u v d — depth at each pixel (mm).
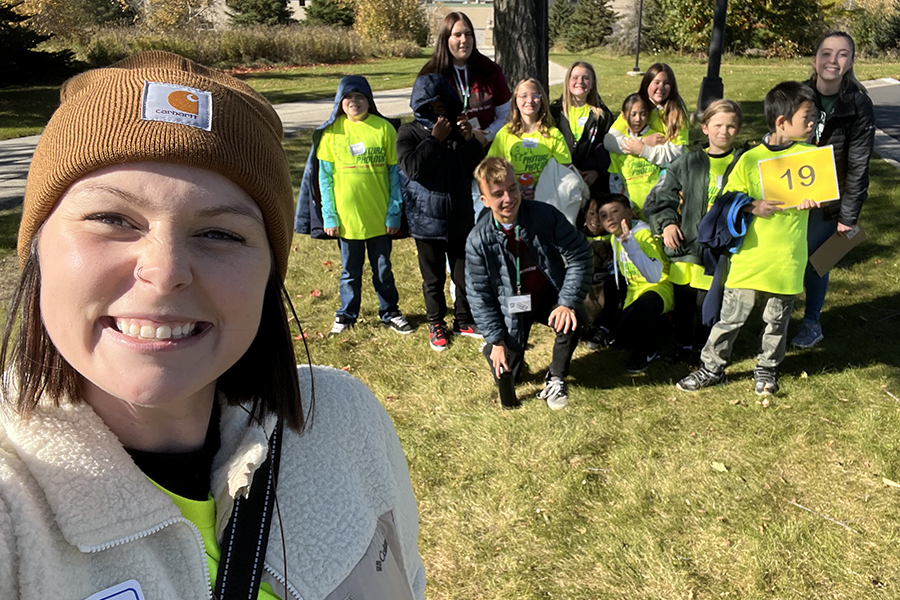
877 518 3086
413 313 5289
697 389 4160
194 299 699
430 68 5137
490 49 41250
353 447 1001
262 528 858
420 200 4555
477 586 2812
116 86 698
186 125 685
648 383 4262
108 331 678
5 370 738
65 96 729
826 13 25625
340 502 941
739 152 3945
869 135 4070
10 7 17312
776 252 3754
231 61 24875
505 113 5273
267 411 893
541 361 4574
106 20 29609
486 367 4504
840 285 5555
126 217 678
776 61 23469
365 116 4598
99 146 660
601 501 3258
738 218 3758
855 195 4152
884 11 26641
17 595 666
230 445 869
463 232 4629
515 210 3660
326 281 5801
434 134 4457
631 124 5191
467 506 3248
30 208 705
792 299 3883
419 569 1196
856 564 2848
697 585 2775
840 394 4051
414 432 3812
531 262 3865
